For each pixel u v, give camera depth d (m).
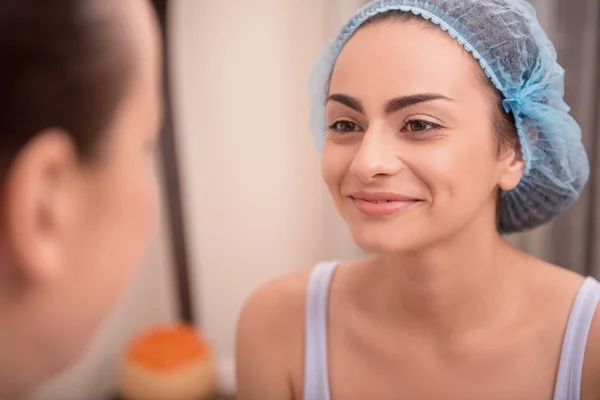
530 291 0.72
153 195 0.35
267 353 0.78
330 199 1.85
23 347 0.32
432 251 0.66
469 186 0.62
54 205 0.29
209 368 1.71
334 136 0.65
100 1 0.29
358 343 0.75
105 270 0.33
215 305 2.06
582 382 0.68
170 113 1.73
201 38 1.88
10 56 0.27
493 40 0.63
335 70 0.64
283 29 1.84
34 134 0.27
